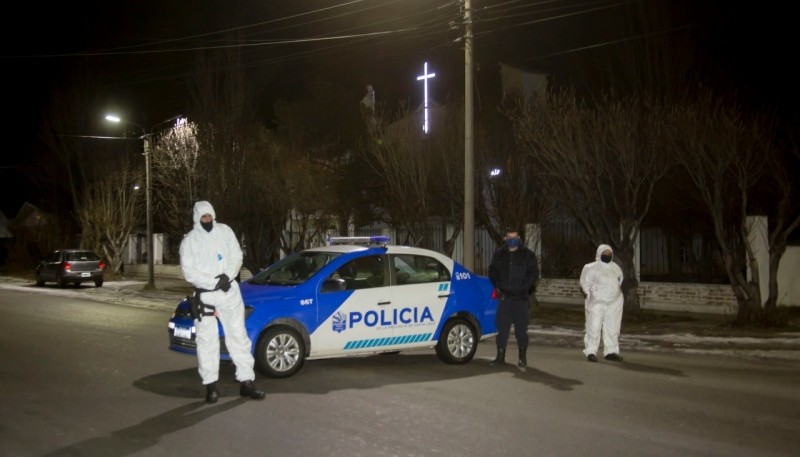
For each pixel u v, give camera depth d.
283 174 22.38
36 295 25.25
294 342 9.25
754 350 12.00
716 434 6.75
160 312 18.95
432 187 18.92
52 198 38.16
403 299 10.00
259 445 6.33
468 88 15.40
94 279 29.27
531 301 17.70
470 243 15.31
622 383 9.12
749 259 14.55
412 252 10.38
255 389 8.10
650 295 17.86
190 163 24.23
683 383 9.14
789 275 16.59
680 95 18.27
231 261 7.98
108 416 7.33
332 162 26.36
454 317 10.44
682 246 19.91
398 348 9.98
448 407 7.75
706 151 14.55
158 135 31.48
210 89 23.12
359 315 9.65
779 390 8.73
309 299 9.35
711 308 16.81
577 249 19.23
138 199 36.03
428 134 18.58
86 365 10.25
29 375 9.49
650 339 13.27
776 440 6.56
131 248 38.22
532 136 15.73
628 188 15.35
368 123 21.39
